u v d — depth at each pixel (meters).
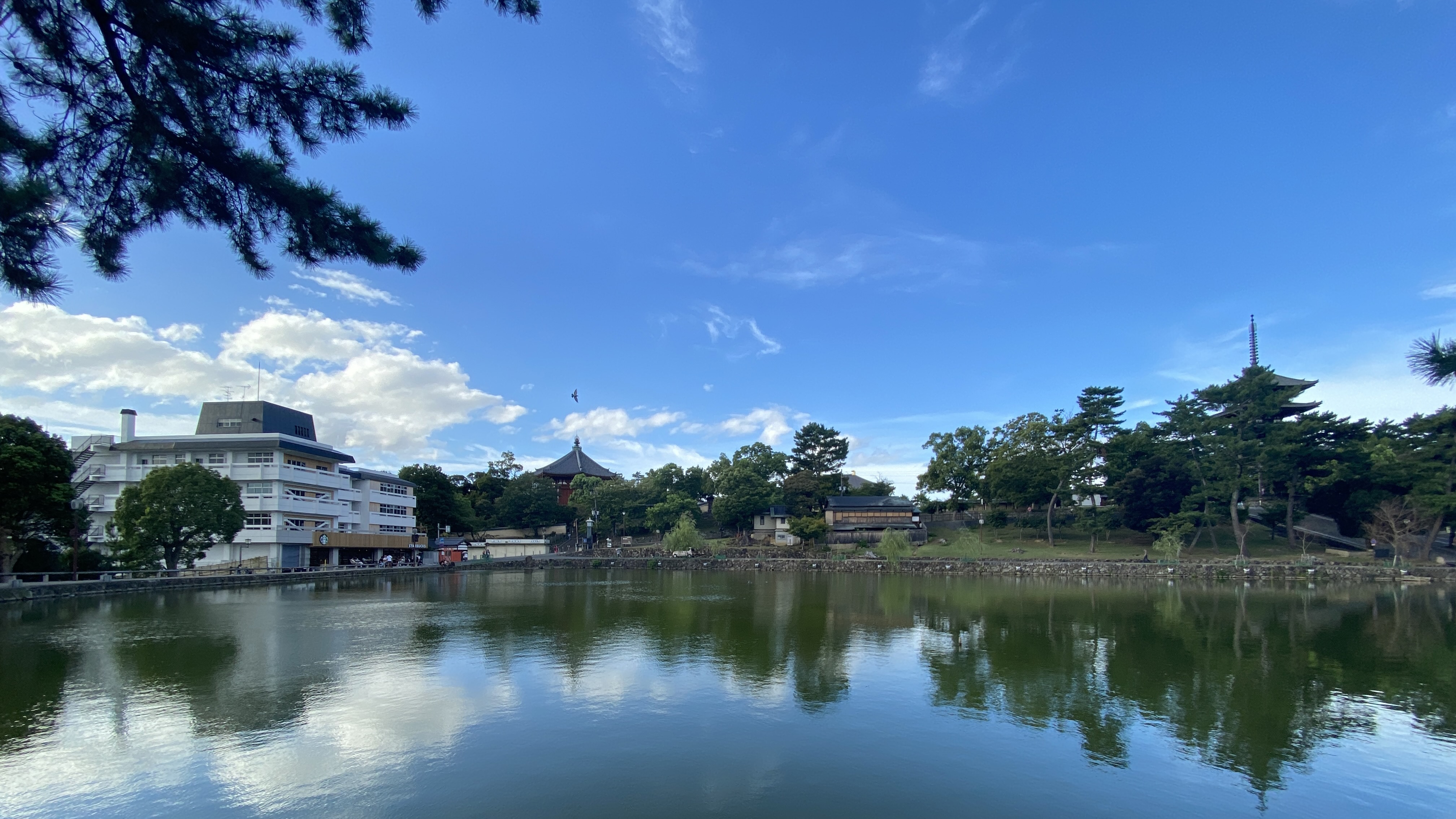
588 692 16.19
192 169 8.88
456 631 25.19
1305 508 66.81
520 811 9.81
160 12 7.70
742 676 18.03
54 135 8.02
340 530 65.31
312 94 8.95
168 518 43.62
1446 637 25.59
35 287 7.70
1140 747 12.93
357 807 9.90
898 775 11.40
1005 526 81.75
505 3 8.65
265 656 20.19
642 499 100.06
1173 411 66.94
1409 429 58.66
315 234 9.43
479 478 104.94
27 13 7.35
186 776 10.98
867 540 82.81
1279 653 22.06
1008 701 15.95
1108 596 41.75
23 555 39.62
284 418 66.44
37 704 14.95
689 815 9.77
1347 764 12.18
